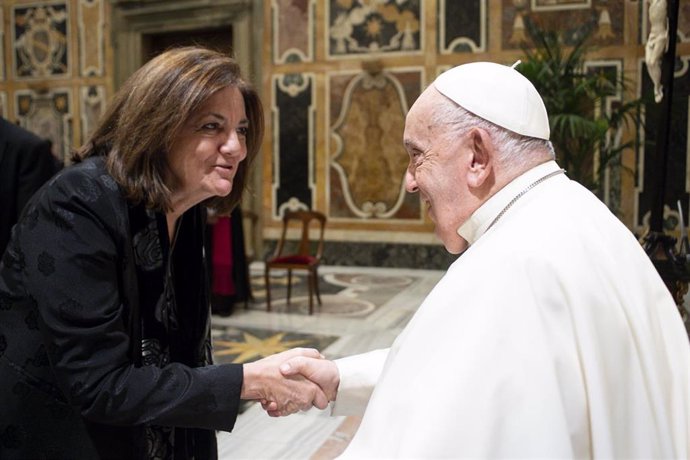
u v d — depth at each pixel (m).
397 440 1.06
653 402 1.07
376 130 8.62
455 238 1.30
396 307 6.38
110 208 1.28
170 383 1.27
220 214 1.58
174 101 1.26
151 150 1.27
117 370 1.24
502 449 1.00
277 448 3.13
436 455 1.00
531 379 1.02
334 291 7.24
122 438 1.35
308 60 8.83
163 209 1.31
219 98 1.31
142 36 9.65
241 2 8.95
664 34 3.08
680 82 4.86
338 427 3.40
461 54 8.24
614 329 1.07
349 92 8.70
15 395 1.32
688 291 3.15
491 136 1.22
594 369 1.02
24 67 10.23
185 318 1.53
